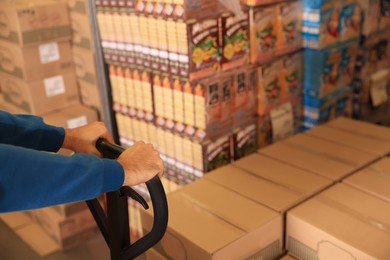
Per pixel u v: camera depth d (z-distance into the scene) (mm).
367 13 2584
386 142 2158
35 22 2465
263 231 1600
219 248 1477
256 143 2326
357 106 2768
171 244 1623
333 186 1809
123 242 1250
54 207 2697
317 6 2254
